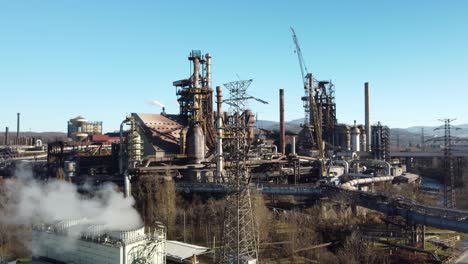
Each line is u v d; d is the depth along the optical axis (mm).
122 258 56000
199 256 72938
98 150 146250
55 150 146000
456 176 177625
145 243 59406
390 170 165250
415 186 157875
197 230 88750
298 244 78562
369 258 74312
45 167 145000
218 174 119375
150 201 95188
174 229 89812
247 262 55844
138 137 120312
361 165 193375
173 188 98250
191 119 135000
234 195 59188
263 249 77438
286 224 90312
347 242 78000
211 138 146375
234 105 61500
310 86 190750
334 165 167750
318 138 170875
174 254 66125
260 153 148750
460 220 71688
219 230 83875
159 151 132875
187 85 152000
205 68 151750
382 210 88250
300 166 159375
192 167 124688
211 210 90812
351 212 106375
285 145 197000
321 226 89625
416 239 83812
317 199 109000
